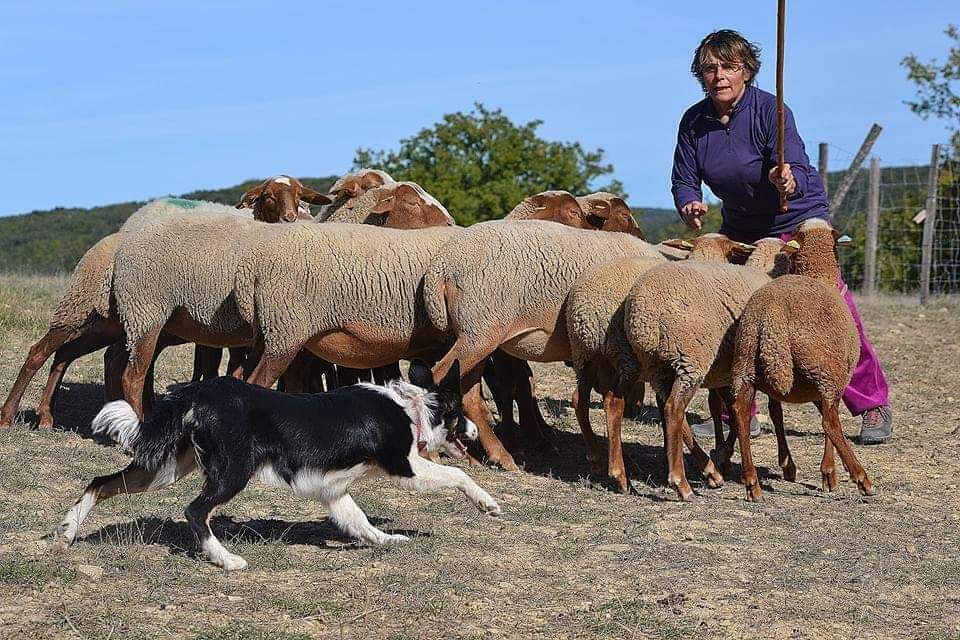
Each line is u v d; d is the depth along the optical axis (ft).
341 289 27.12
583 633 16.37
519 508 23.81
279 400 19.03
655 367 24.72
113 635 15.35
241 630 15.74
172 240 28.73
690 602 17.92
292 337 27.07
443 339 28.04
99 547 19.17
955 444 31.68
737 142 29.22
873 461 29.53
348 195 35.35
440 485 20.44
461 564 19.48
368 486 25.09
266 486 24.62
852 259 94.02
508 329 26.81
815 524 23.07
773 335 23.57
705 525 22.81
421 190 32.94
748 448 24.72
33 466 25.29
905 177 88.63
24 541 19.61
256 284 27.20
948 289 76.23
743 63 28.86
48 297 54.39
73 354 31.27
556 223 27.68
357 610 16.88
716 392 28.04
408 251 27.66
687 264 24.75
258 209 36.27
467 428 22.03
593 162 131.64
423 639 15.83
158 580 17.75
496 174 126.93
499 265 26.58
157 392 36.29
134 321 29.19
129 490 18.93
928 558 20.89
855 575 19.66
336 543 20.71
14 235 182.09
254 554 19.33
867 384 31.17
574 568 19.67
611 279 25.44
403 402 20.35
